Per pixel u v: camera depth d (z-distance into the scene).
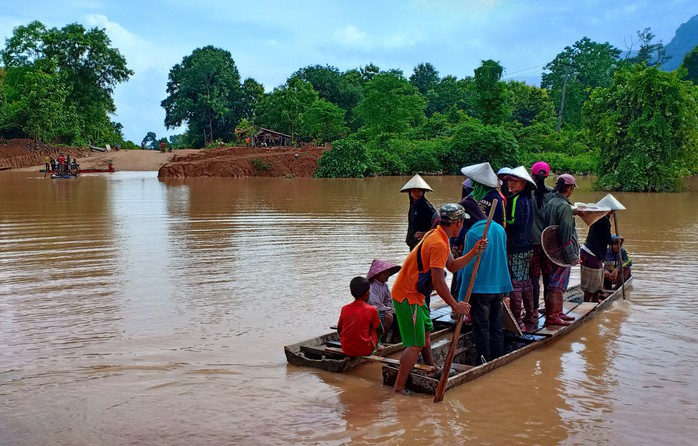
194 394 4.90
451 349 4.88
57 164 43.62
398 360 5.40
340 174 41.81
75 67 67.88
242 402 4.76
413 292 5.00
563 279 6.67
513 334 6.30
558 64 90.38
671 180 27.34
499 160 46.34
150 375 5.29
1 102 60.62
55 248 11.80
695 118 26.81
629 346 6.27
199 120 83.38
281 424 4.38
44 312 7.21
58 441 4.07
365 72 92.44
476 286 5.64
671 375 5.45
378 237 13.39
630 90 27.00
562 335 6.59
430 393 4.98
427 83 102.00
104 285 8.65
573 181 6.79
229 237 13.37
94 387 5.00
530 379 5.35
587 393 5.03
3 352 5.81
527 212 6.38
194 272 9.61
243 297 8.02
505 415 4.58
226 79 84.19
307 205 20.97
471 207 6.03
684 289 8.73
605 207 7.85
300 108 64.56
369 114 53.03
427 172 46.47
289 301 7.84
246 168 42.59
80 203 21.23
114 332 6.47
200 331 6.54
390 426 4.36
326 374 5.42
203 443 4.07
